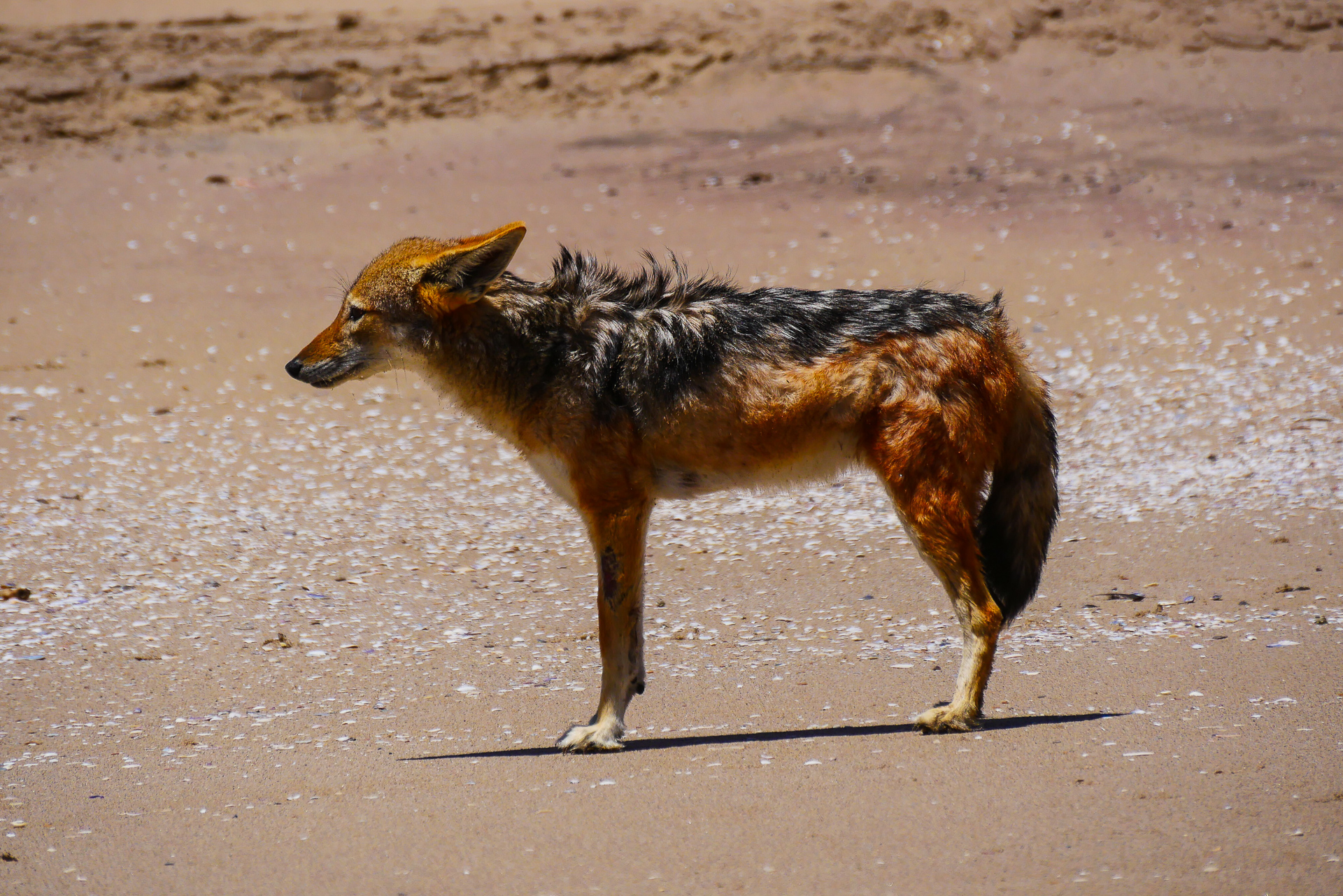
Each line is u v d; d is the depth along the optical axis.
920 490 19.67
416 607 29.94
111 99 77.81
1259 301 50.72
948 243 57.78
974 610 19.72
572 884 14.77
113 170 70.56
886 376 19.81
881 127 74.88
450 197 65.75
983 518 21.09
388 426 44.06
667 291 21.39
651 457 20.73
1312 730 18.45
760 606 29.11
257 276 55.84
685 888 14.50
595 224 61.06
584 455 20.72
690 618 28.58
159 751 21.12
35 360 47.75
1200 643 23.88
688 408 20.34
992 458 20.31
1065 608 27.30
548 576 32.16
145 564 32.75
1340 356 45.31
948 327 20.08
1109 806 16.02
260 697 24.06
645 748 20.16
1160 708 20.28
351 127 78.25
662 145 73.88
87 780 19.69
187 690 24.52
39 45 82.56
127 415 43.75
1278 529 31.69
